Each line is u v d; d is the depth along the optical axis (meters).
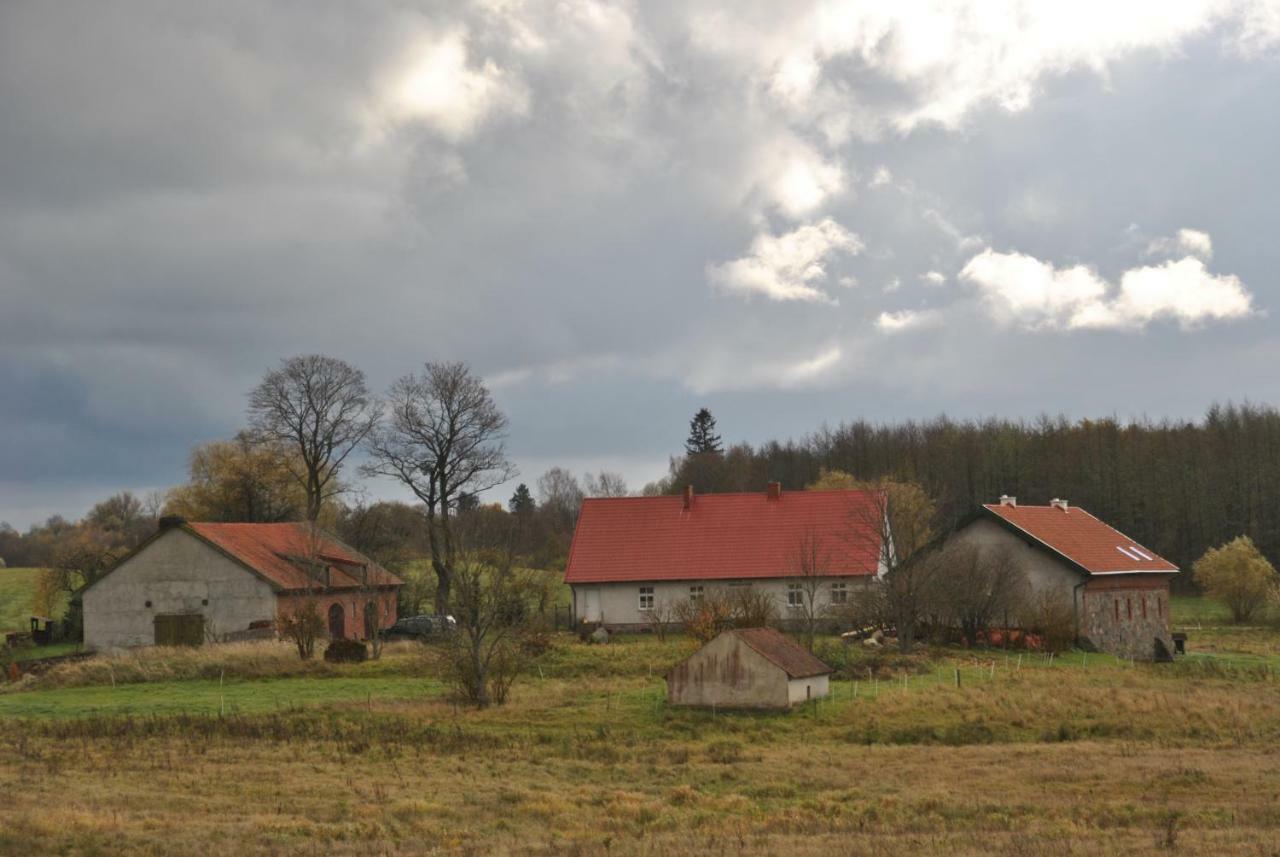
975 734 40.09
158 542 69.94
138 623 69.75
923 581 61.47
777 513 77.31
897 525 69.94
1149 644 70.69
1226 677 56.69
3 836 23.62
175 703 46.47
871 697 45.75
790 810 28.86
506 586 55.94
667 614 74.00
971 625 64.25
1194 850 23.30
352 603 76.50
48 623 82.31
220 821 26.42
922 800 29.75
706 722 41.69
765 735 40.00
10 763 33.34
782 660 43.91
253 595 68.44
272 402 82.62
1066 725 41.31
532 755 36.19
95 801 28.17
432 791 30.66
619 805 29.17
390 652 61.50
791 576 73.38
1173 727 41.22
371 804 28.73
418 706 44.75
